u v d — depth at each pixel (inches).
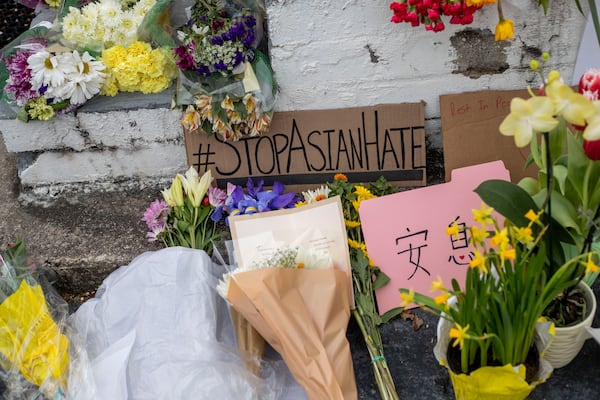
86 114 74.6
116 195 79.0
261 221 62.0
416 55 68.7
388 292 63.6
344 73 70.1
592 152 45.3
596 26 59.0
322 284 57.7
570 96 41.3
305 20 66.6
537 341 51.5
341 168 74.0
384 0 65.0
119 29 73.9
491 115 70.6
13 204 79.2
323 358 53.9
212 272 66.2
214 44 66.0
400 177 73.5
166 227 71.4
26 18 104.9
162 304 62.2
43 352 55.1
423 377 58.8
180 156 78.2
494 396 48.3
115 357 58.6
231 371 57.0
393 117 71.6
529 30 66.9
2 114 74.9
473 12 61.2
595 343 58.0
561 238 51.5
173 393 55.7
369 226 63.5
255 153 74.0
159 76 74.2
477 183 63.9
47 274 72.7
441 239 63.9
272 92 69.9
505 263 47.4
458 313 48.2
